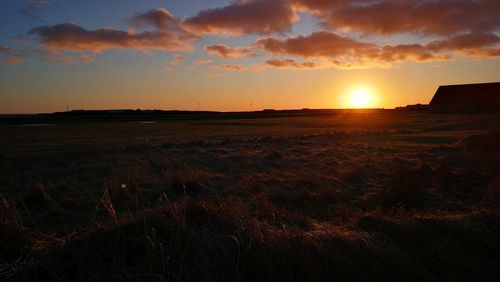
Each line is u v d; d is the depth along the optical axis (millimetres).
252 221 4512
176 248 3801
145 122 99250
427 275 4121
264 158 18547
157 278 3451
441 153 20469
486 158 17625
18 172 15234
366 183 13078
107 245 3807
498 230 5012
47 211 8961
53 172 15156
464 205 9688
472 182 12250
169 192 10875
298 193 10781
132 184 11555
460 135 35406
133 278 3457
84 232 4164
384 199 10148
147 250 3715
